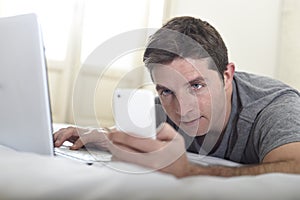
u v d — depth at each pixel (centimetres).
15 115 62
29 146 63
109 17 287
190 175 42
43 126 60
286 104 84
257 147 84
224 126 87
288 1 205
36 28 55
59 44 280
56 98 276
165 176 35
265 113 85
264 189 33
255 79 104
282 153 66
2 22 58
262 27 230
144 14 294
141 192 29
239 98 92
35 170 34
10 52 58
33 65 57
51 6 277
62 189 29
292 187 35
